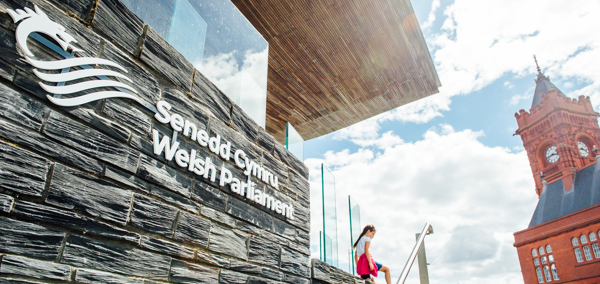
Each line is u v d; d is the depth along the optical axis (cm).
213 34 368
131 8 269
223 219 280
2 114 158
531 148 6706
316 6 788
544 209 5912
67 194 176
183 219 242
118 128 212
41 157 169
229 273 268
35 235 159
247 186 318
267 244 325
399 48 921
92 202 186
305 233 396
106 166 199
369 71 985
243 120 344
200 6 357
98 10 216
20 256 151
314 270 413
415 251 423
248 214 311
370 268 532
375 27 852
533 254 5503
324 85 1032
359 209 896
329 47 903
